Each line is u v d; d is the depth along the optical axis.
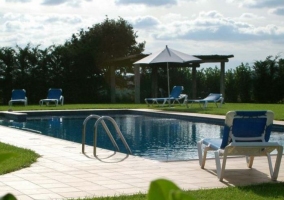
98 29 32.09
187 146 11.47
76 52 27.64
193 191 5.46
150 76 29.22
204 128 15.16
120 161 7.73
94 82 28.05
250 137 6.39
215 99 22.03
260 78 28.02
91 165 7.32
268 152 6.45
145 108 21.64
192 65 27.14
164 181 0.82
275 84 27.72
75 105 24.30
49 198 5.21
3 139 10.73
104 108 21.44
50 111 19.66
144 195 5.25
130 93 29.64
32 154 8.18
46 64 27.28
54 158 7.97
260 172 6.85
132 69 30.59
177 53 23.11
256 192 5.50
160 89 28.94
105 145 11.76
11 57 26.64
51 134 14.26
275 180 6.29
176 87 23.53
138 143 12.11
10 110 19.45
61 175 6.51
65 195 5.37
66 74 27.62
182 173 6.72
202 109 20.62
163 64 26.73
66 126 16.44
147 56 24.28
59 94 24.20
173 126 15.86
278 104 25.50
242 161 7.74
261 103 27.56
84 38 31.34
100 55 28.03
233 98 29.00
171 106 23.45
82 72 27.78
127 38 32.88
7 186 5.80
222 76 25.88
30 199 5.17
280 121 14.68
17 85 26.75
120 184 5.96
